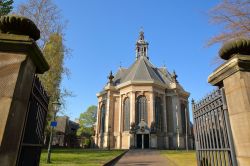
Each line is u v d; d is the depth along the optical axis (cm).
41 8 2650
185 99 5397
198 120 648
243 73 451
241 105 437
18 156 363
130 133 4409
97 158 1672
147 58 6112
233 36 1267
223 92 499
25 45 392
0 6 2845
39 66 460
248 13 1249
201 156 620
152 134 4375
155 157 2042
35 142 461
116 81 5553
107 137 4731
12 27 414
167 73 5862
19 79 376
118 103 5088
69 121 7644
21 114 372
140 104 4672
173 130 4784
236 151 441
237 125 444
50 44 2742
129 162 1573
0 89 362
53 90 2642
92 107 7431
